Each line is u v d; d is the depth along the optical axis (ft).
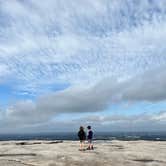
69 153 93.30
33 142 152.56
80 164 73.31
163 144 131.64
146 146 119.85
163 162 76.13
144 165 71.61
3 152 100.01
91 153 92.94
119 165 71.46
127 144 131.23
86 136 105.60
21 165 73.61
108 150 102.42
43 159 82.02
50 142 153.58
